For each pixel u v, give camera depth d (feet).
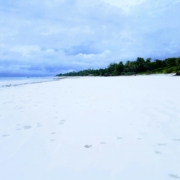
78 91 30.94
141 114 13.07
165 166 6.01
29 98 22.89
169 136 8.72
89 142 8.21
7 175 5.66
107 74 218.59
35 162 6.45
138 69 205.87
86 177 5.47
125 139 8.46
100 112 14.10
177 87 32.63
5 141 8.46
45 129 10.18
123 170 5.82
